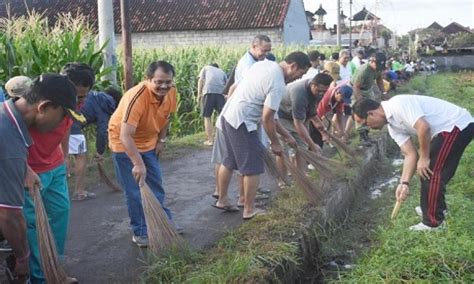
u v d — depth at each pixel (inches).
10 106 144.9
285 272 202.7
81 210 277.4
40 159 172.9
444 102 232.8
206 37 1149.1
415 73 1523.1
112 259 209.9
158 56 592.7
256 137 242.4
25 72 391.9
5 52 394.0
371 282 192.1
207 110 454.9
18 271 153.6
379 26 1739.7
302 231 233.1
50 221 182.4
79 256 213.5
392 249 212.7
